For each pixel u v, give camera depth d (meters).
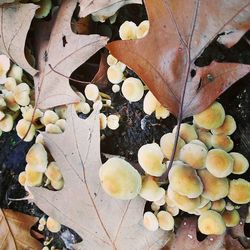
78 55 0.30
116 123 0.30
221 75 0.27
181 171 0.26
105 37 0.30
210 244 0.28
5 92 0.32
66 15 0.31
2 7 0.30
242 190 0.27
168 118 0.30
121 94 0.31
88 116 0.31
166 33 0.27
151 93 0.28
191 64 0.27
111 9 0.30
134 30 0.30
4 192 0.34
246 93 0.29
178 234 0.29
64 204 0.30
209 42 0.27
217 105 0.27
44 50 0.31
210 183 0.26
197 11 0.27
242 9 0.27
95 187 0.29
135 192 0.26
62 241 0.33
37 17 0.32
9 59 0.32
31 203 0.34
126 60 0.27
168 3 0.27
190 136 0.28
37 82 0.31
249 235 0.30
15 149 0.33
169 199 0.28
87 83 0.32
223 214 0.28
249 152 0.29
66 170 0.29
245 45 0.29
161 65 0.27
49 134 0.29
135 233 0.29
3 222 0.34
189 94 0.27
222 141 0.28
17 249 0.33
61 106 0.31
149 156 0.27
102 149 0.31
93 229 0.29
